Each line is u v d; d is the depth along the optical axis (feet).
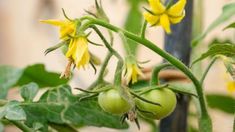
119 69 1.10
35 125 1.29
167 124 1.46
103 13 1.24
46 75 1.63
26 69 1.60
